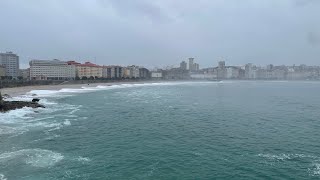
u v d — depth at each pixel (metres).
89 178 26.66
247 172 28.33
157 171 28.50
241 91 156.25
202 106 80.88
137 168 29.25
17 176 26.72
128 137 42.44
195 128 49.19
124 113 66.69
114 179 26.52
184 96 117.06
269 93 138.88
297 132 46.19
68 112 66.56
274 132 46.12
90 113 66.00
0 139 39.41
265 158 32.59
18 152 33.66
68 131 45.66
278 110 73.00
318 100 101.12
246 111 70.75
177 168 29.31
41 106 73.19
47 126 48.78
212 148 36.56
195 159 32.12
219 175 27.58
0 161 30.47
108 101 94.69
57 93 132.75
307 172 28.44
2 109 61.88
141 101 95.06
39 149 35.12
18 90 129.50
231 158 32.53
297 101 97.06
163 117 61.09
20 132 43.69
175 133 45.22
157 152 34.72
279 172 28.38
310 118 60.16
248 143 39.06
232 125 52.03
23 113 60.97
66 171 28.19
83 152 34.44
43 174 27.31
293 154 34.12
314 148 36.72
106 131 46.44
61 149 35.47
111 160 31.61
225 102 92.44
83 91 151.00
